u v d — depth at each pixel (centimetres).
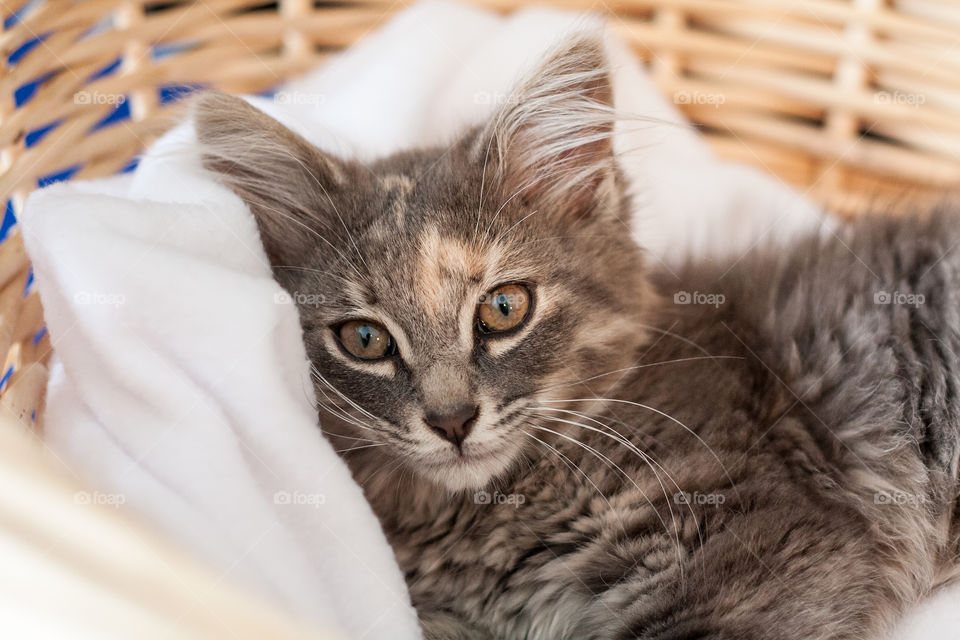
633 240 36
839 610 33
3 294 35
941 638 35
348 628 32
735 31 48
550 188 35
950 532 36
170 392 31
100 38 41
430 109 43
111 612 25
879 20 47
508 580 35
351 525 32
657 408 34
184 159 35
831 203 47
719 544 33
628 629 33
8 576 25
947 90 46
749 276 38
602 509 34
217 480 31
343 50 47
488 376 33
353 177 35
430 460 33
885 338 37
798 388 36
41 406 34
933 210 39
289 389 32
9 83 37
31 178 37
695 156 46
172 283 32
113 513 26
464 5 47
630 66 45
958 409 36
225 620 26
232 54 45
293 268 35
